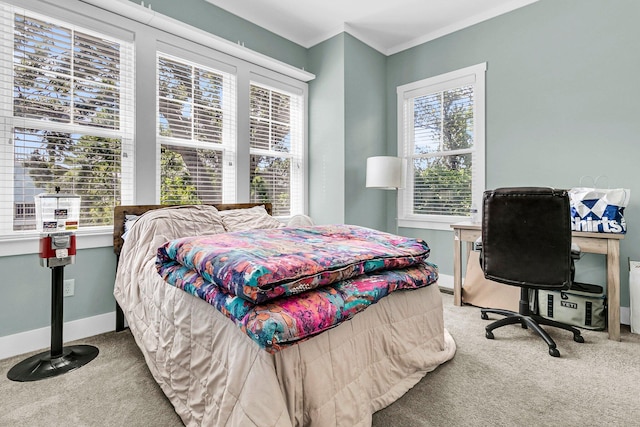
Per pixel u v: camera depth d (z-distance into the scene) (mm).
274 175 3441
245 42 3117
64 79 2098
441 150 3525
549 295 2480
